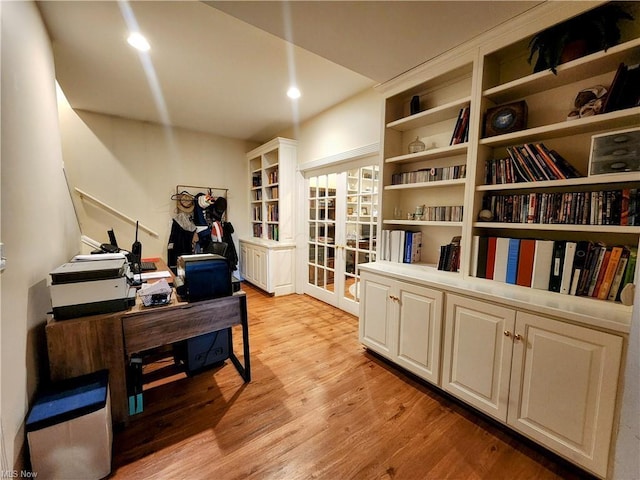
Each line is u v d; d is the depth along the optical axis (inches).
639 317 32.1
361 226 125.3
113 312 61.1
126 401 61.6
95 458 49.3
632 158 49.3
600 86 55.8
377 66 80.2
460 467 53.5
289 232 164.4
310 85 110.8
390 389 76.7
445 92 84.6
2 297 41.9
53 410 47.1
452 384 68.7
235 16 59.6
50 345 54.6
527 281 63.6
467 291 64.3
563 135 62.9
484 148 71.5
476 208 71.6
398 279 80.7
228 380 80.5
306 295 163.5
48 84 76.8
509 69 71.4
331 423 64.2
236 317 76.2
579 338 48.6
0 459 39.2
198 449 56.9
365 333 93.0
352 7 56.6
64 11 69.1
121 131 148.9
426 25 62.3
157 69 98.3
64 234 89.7
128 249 154.1
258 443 58.5
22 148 53.7
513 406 57.8
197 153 172.7
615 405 45.5
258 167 186.5
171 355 94.0
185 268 69.6
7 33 48.5
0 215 42.2
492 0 54.5
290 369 86.3
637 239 56.2
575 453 49.8
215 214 174.9
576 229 55.6
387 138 94.3
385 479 50.9
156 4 67.4
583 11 52.0
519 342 56.1
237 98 122.9
